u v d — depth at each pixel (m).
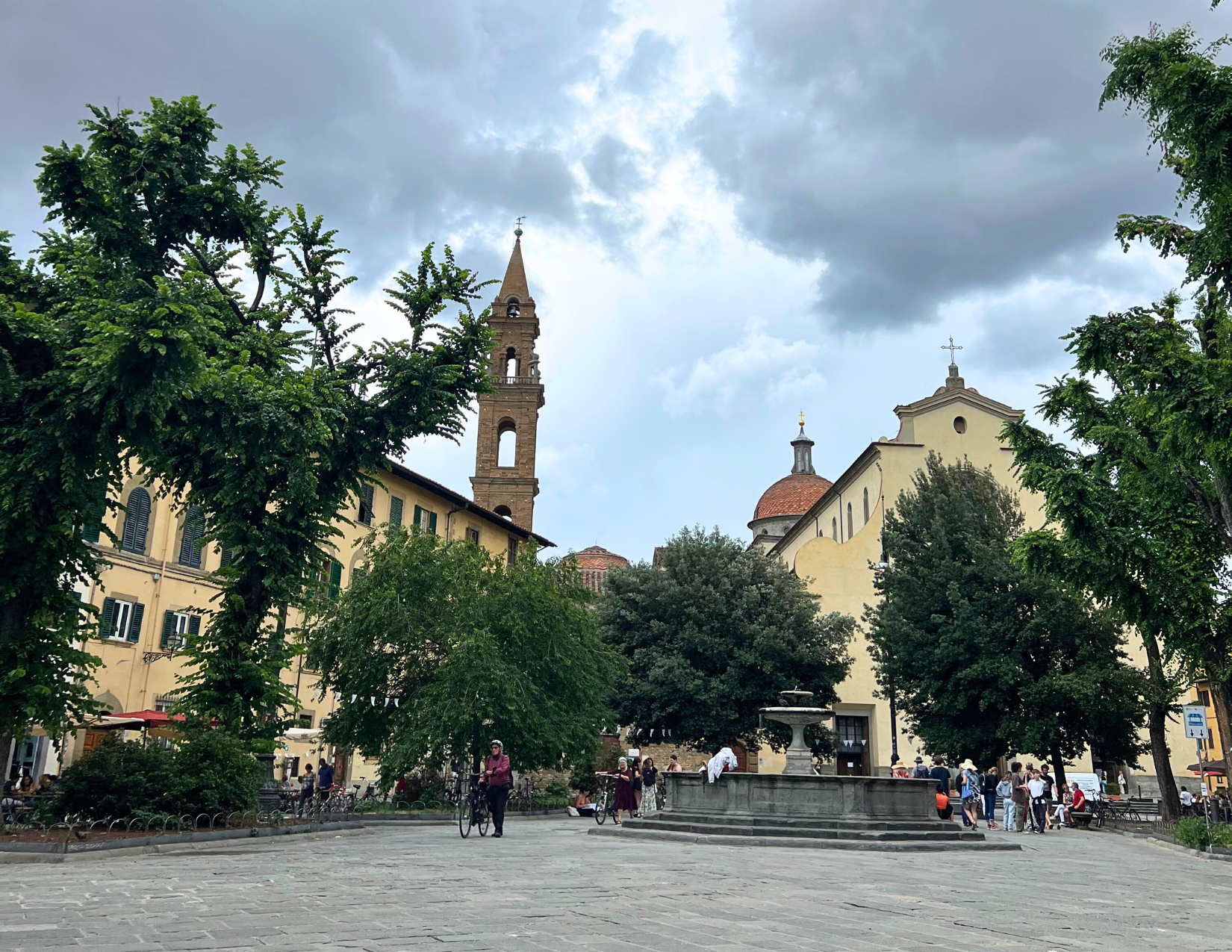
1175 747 50.66
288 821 18.67
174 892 8.73
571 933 6.75
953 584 36.69
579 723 30.83
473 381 23.70
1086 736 35.72
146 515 34.19
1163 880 14.18
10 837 13.82
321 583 23.11
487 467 65.56
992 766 37.09
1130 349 19.98
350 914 7.39
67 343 15.84
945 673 37.09
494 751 18.56
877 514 51.84
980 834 20.28
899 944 6.89
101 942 6.02
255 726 20.53
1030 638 35.16
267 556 21.33
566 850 15.48
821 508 62.19
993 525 38.62
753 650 43.50
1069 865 16.50
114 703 32.28
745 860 14.52
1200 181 16.20
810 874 12.50
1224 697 22.19
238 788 17.00
